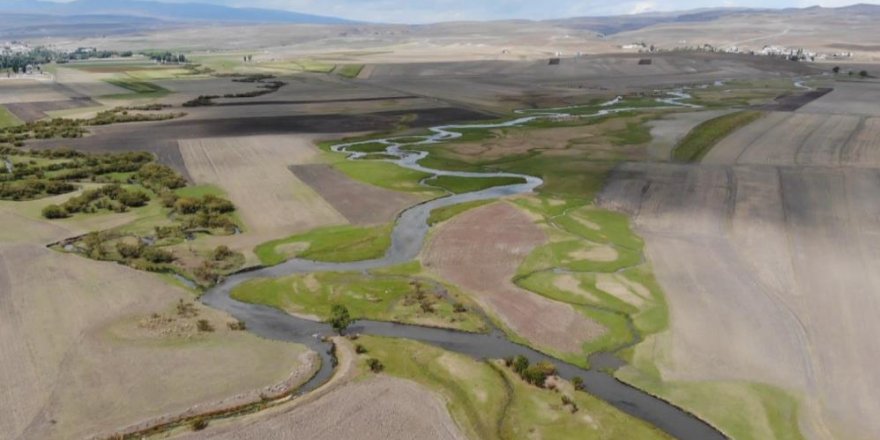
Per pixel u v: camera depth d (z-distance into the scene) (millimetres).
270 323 47500
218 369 40594
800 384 38781
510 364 41406
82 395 37625
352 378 39750
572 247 60781
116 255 59281
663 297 50094
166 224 68000
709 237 62438
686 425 35562
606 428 35156
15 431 34312
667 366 41031
